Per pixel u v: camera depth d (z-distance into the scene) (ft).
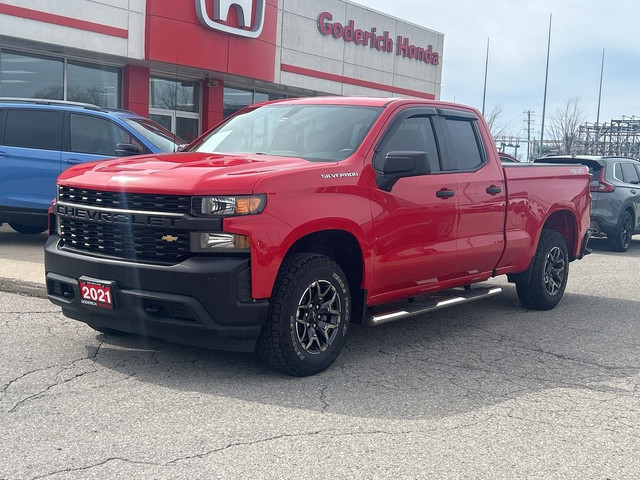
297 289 16.31
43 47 52.70
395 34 84.69
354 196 17.54
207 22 59.98
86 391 15.35
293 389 16.05
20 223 32.81
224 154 18.90
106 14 54.08
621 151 165.89
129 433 13.25
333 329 17.40
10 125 32.45
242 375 16.83
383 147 18.76
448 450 13.11
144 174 16.15
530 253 24.57
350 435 13.60
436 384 16.92
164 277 15.42
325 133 19.10
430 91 91.86
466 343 20.88
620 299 28.99
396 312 19.16
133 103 59.93
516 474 12.23
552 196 25.38
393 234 18.57
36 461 11.94
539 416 15.07
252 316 15.61
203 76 66.39
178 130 66.33
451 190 20.45
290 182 16.19
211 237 15.30
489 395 16.29
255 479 11.60
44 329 19.89
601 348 20.92
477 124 22.71
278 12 69.46
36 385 15.57
